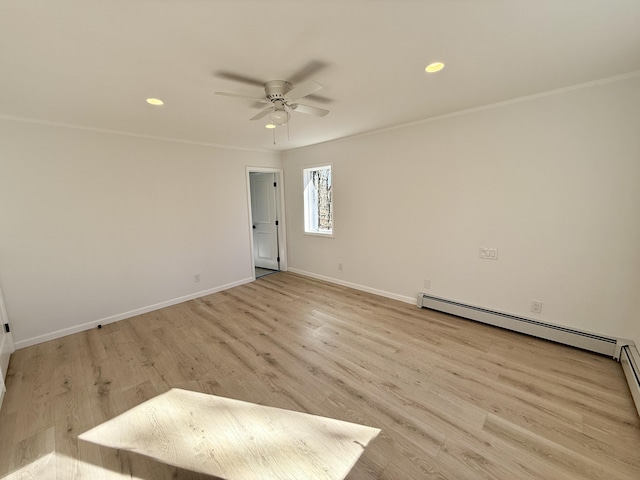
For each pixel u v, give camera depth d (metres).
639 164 2.17
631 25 1.48
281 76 2.00
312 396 2.01
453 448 1.57
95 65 1.77
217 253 4.40
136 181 3.51
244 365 2.41
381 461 1.50
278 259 5.63
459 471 1.43
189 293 4.10
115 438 1.70
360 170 3.99
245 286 4.67
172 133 3.53
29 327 2.86
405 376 2.21
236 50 1.65
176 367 2.40
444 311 3.34
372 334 2.90
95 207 3.21
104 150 3.25
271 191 5.47
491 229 2.92
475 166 2.95
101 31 1.43
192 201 4.05
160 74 1.92
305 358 2.50
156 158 3.67
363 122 3.29
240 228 4.68
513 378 2.14
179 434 1.72
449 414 1.81
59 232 3.00
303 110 2.28
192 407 1.94
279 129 3.47
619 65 1.98
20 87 2.06
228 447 1.62
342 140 4.16
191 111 2.68
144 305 3.66
